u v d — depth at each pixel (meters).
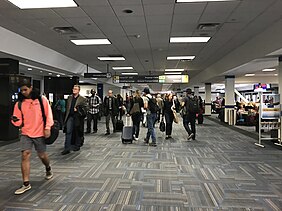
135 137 8.10
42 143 3.82
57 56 10.30
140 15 5.62
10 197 3.42
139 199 3.37
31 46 8.20
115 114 9.62
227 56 10.73
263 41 7.02
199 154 6.09
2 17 5.78
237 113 13.27
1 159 5.53
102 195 3.50
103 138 8.45
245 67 9.73
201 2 4.86
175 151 6.43
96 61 12.41
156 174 4.47
